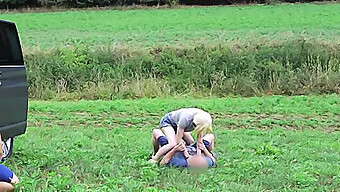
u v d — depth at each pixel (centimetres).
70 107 1588
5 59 829
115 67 1983
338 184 710
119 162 825
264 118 1413
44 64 1959
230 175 748
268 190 686
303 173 753
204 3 4616
